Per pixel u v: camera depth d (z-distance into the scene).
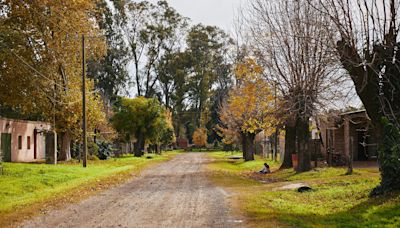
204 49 89.06
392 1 14.00
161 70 87.25
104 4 78.44
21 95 36.09
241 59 31.25
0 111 51.22
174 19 85.88
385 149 14.12
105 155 53.56
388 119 14.11
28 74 35.50
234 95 39.41
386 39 14.14
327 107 25.33
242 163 44.44
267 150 53.31
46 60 37.03
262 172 30.58
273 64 26.17
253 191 18.41
